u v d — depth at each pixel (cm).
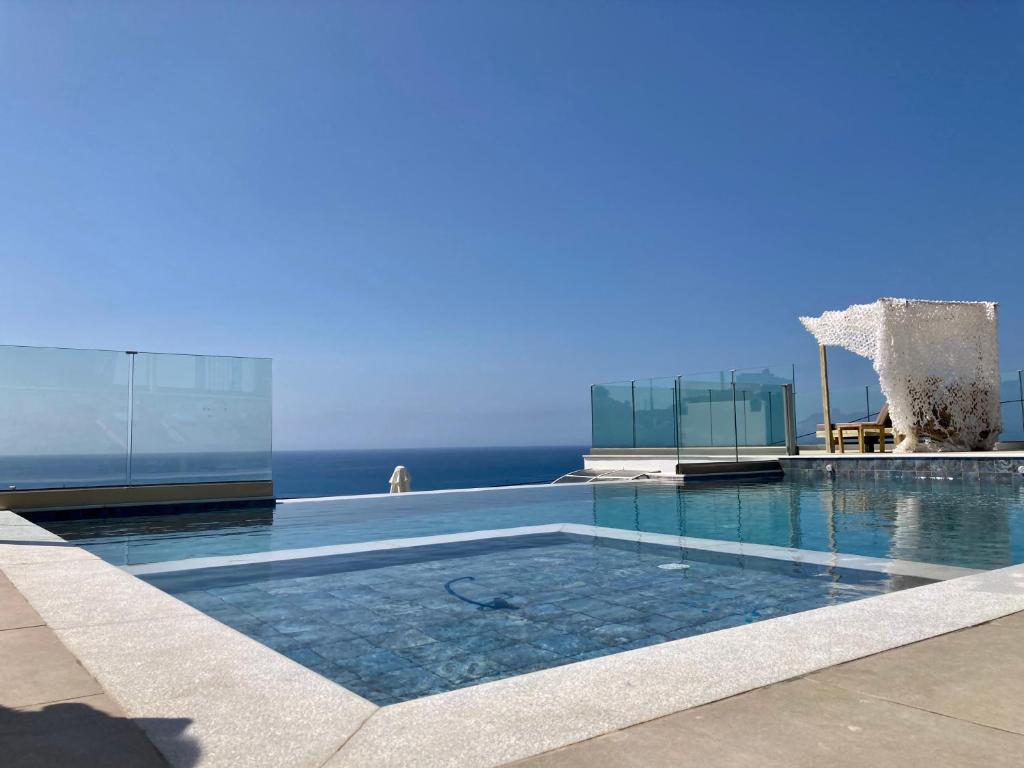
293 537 698
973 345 1456
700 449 1628
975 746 155
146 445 932
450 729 167
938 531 683
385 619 382
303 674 212
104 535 721
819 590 440
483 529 742
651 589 449
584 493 1162
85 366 906
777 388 1586
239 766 147
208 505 952
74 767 146
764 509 897
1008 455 1166
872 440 1609
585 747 156
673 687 195
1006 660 217
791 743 157
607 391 1786
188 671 215
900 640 239
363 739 161
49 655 233
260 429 1004
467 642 340
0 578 379
